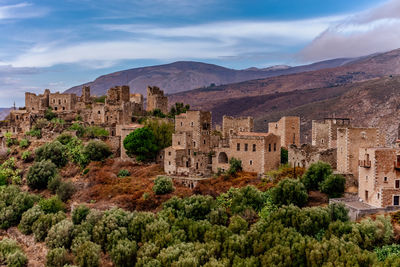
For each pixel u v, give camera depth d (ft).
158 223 242.78
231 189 278.87
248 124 380.37
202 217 255.91
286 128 370.53
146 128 374.84
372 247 197.98
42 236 277.64
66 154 393.70
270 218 230.89
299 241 205.67
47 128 451.53
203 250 213.66
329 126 327.88
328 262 183.32
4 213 307.17
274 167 323.57
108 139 417.69
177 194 293.84
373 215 223.71
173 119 444.55
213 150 355.56
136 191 308.60
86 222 265.13
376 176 235.20
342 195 258.98
